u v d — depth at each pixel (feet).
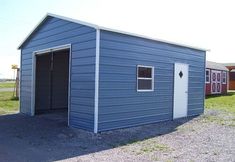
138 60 32.58
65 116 39.45
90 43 28.86
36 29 39.17
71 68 31.81
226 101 64.54
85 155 20.72
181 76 40.27
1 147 22.91
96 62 27.91
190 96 42.29
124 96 30.91
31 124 33.01
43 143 24.27
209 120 38.04
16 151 21.71
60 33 34.14
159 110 36.27
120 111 30.48
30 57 41.63
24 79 43.34
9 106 51.78
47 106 45.24
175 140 25.96
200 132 29.84
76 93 30.81
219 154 21.43
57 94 47.11
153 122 35.22
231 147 23.59
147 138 26.61
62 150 22.07
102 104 28.50
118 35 30.04
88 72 29.01
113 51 29.50
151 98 34.83
